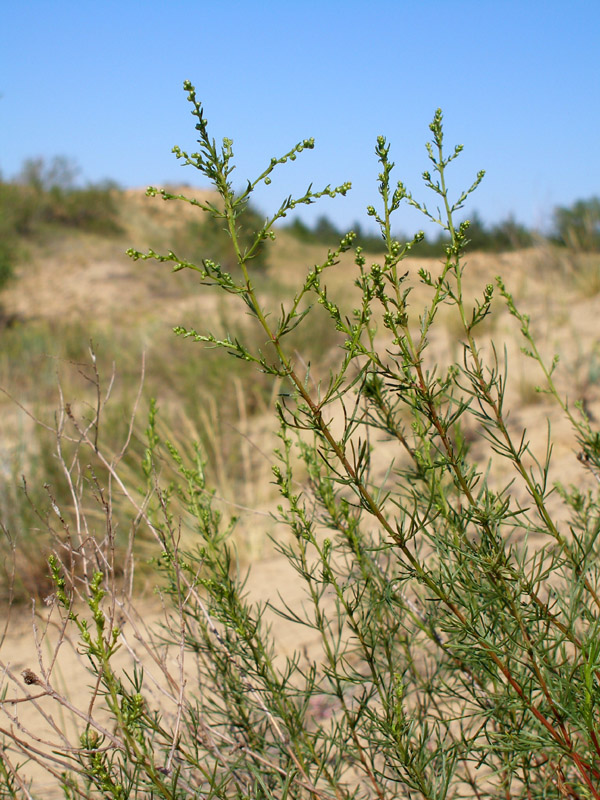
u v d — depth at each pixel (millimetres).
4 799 1243
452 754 1438
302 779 1432
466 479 1312
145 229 22375
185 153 1021
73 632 3102
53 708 2480
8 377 7410
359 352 1141
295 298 1080
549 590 1477
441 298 1217
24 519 3729
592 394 4754
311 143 1012
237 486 4785
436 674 1754
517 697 1292
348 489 2934
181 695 1271
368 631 1594
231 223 1045
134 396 6199
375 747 1567
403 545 1237
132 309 15617
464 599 1308
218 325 8039
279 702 1539
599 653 1247
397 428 1526
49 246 20109
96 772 1079
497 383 1280
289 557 1662
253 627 1625
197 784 1455
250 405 6207
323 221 29516
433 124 1187
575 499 1966
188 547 2740
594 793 1226
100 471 4305
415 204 1177
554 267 8000
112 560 1343
